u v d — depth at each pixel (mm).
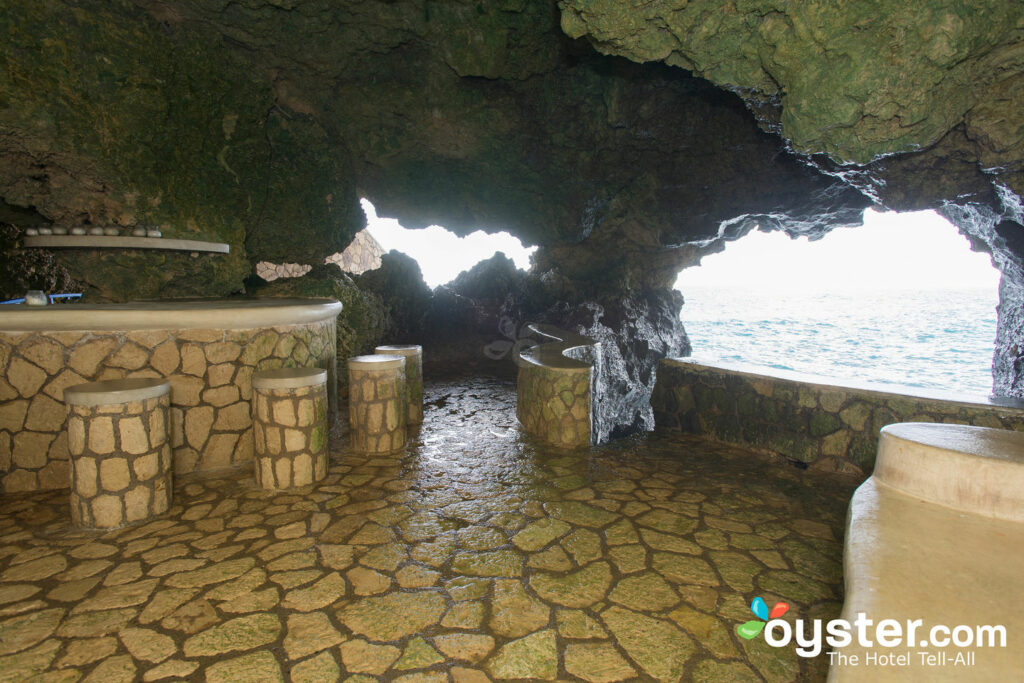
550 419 4605
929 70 2988
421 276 10172
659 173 8898
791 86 3303
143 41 4699
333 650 1981
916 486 1568
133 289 5047
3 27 3943
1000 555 1262
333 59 6383
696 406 4891
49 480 3535
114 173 4652
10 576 2480
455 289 11609
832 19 2881
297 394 3531
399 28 6023
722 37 3363
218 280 5656
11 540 2832
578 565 2602
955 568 1215
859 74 2979
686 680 1838
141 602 2277
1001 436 1671
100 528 2941
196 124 5250
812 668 1899
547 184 8992
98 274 4895
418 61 6816
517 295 11344
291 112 6938
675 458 4227
